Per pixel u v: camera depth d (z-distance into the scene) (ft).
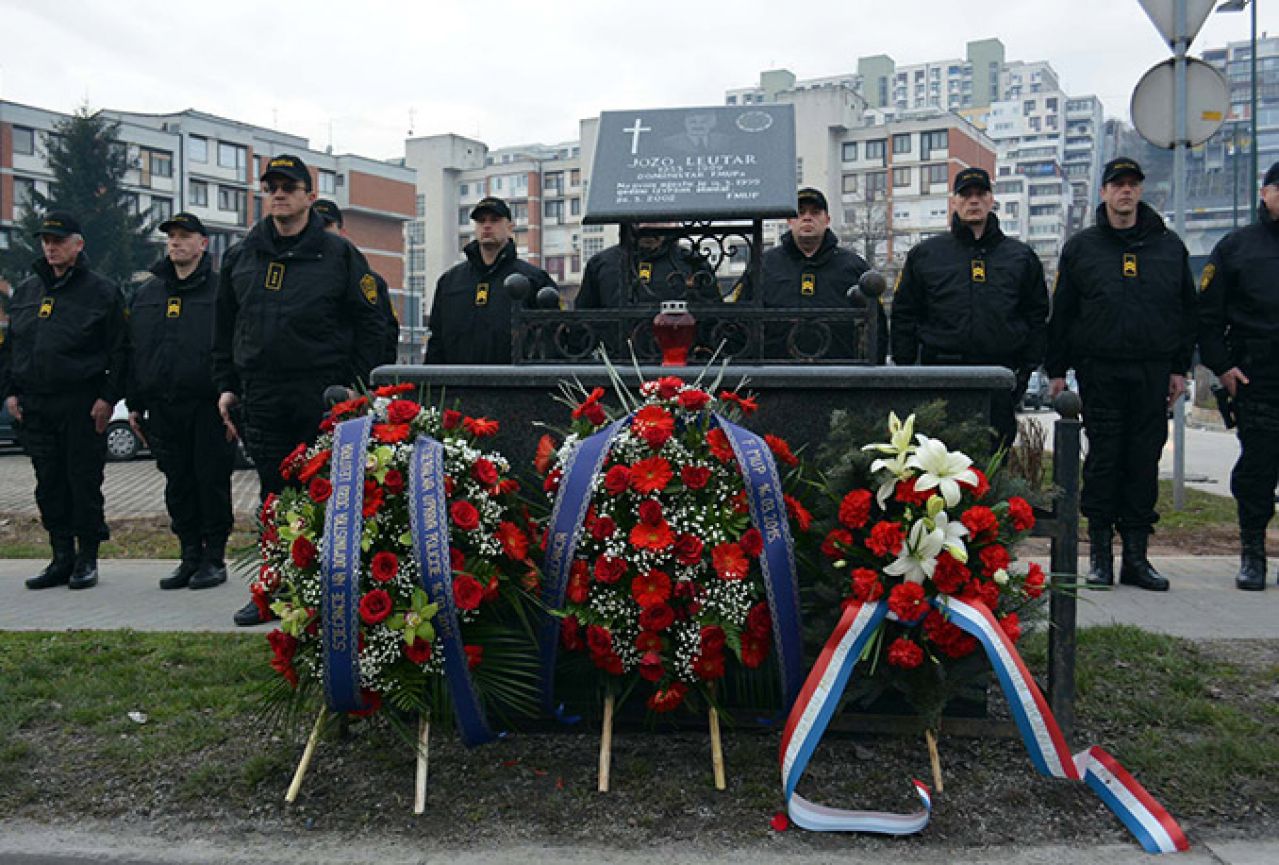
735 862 8.82
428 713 10.02
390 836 9.41
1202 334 19.47
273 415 17.21
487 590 10.05
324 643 9.66
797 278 19.98
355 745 11.39
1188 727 11.68
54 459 20.70
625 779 10.37
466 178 309.01
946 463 9.78
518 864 8.84
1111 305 18.15
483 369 11.53
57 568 20.88
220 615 17.81
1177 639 14.85
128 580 21.43
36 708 12.69
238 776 10.68
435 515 9.88
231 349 18.11
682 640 10.05
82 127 147.43
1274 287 18.61
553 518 10.30
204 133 207.72
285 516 10.48
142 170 195.42
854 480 10.12
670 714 11.08
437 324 20.31
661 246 14.06
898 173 256.52
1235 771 10.49
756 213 12.92
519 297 12.84
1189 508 29.50
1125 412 18.70
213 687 13.44
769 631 10.19
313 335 17.12
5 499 36.01
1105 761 10.14
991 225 17.46
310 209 17.75
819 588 10.27
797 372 10.97
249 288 17.19
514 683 10.40
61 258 20.53
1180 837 9.04
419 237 310.24
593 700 11.03
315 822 9.71
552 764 10.77
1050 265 307.37
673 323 11.76
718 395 11.07
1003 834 9.30
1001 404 14.83
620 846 9.12
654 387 10.47
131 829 9.71
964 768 10.55
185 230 19.80
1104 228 18.58
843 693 10.03
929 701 9.91
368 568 9.92
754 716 10.97
